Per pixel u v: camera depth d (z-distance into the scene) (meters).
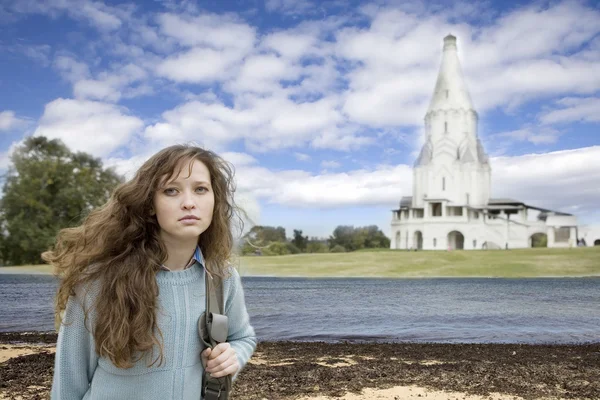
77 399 1.98
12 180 55.88
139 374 1.92
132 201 1.98
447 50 103.12
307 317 20.67
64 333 1.94
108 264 1.93
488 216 96.25
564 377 8.41
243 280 47.12
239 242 2.39
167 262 2.07
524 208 95.12
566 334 16.16
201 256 2.12
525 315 21.44
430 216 96.25
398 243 100.94
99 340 1.86
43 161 56.66
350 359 10.52
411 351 11.89
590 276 48.69
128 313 1.87
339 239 107.31
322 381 7.85
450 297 29.67
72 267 1.96
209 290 2.11
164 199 1.98
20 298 25.58
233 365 2.04
